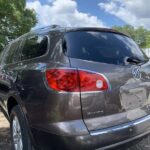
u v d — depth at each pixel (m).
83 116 3.44
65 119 3.42
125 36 4.39
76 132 3.38
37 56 4.03
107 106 3.55
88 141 3.41
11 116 4.47
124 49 4.08
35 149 3.87
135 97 3.87
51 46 3.84
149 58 4.51
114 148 3.58
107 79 3.57
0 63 5.56
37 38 4.29
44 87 3.55
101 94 3.51
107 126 3.52
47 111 3.49
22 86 3.99
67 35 3.81
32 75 3.82
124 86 3.71
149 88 4.11
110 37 4.09
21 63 4.38
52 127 3.44
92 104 3.47
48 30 4.16
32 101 3.72
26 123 3.88
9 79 4.45
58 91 3.43
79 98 3.43
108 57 3.78
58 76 3.45
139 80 3.94
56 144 3.45
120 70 3.72
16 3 18.83
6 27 19.27
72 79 3.43
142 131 3.87
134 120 3.80
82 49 3.71
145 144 4.83
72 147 3.38
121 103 3.67
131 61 3.96
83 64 3.55
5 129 6.16
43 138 3.56
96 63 3.62
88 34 3.91
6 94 4.56
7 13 18.53
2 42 18.20
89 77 3.48
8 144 5.22
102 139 3.46
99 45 3.86
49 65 3.62
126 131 3.64
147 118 3.97
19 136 4.22
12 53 5.02
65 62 3.54
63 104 3.41
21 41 4.83
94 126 3.46
